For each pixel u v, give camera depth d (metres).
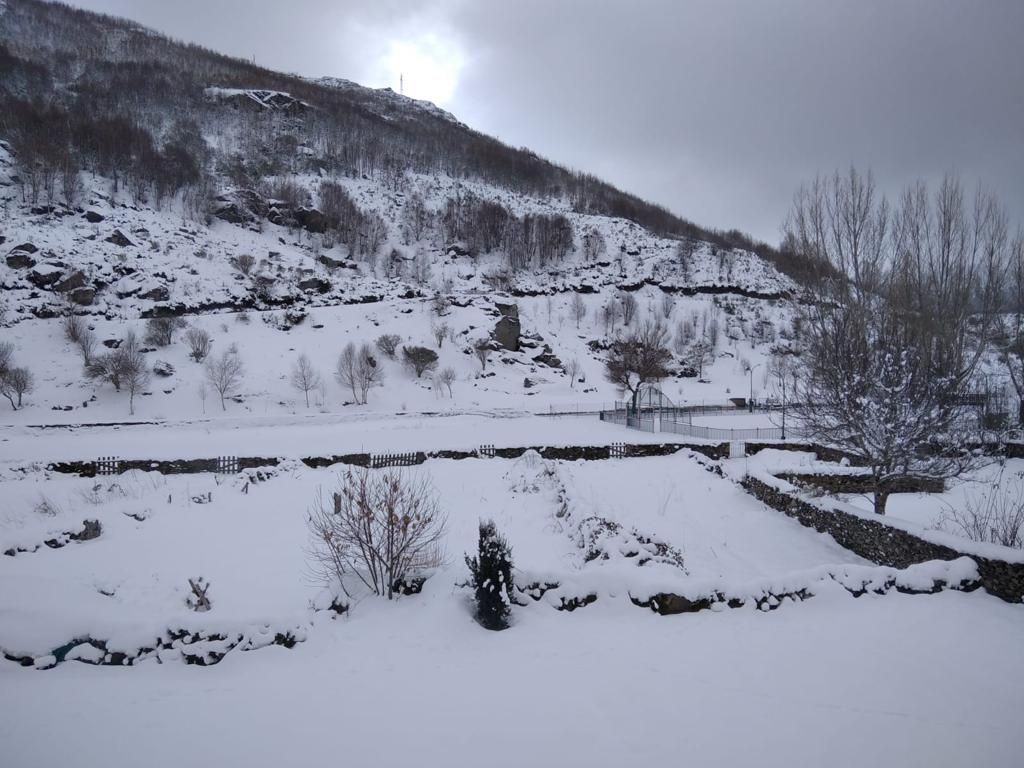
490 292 74.62
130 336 43.03
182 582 10.12
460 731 5.27
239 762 4.87
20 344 42.03
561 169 155.00
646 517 15.69
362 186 105.31
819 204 14.87
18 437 30.72
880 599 8.50
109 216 63.38
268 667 6.53
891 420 12.77
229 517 14.71
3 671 6.34
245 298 56.03
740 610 8.02
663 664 6.56
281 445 27.08
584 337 72.50
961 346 13.34
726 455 26.75
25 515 15.62
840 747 5.14
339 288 64.56
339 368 45.09
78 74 107.62
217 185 83.38
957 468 13.38
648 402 50.09
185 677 6.33
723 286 92.38
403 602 8.04
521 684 6.10
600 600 8.05
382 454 22.62
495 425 35.53
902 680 6.30
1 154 66.19
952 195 14.34
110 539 12.86
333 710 5.64
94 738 5.20
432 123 170.50
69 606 7.68
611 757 4.92
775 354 67.62
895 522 11.81
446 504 15.87
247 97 118.81
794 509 15.95
